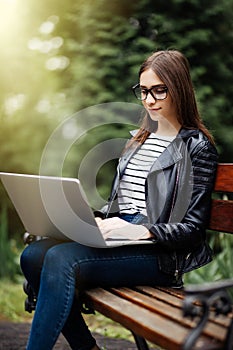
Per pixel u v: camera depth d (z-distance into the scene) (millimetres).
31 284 3391
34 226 3438
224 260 5586
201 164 3195
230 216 3213
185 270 3186
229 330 2162
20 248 8711
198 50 8789
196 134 3285
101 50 8680
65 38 9617
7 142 9555
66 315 2914
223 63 8922
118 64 8750
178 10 8773
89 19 8992
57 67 9797
